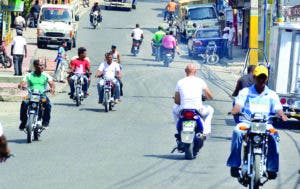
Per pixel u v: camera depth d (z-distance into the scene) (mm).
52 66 89750
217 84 84750
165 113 60188
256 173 26781
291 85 55875
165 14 162250
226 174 33781
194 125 37094
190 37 116938
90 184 30781
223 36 112062
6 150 18812
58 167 34906
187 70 38000
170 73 93812
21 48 77688
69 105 64500
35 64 43812
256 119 27766
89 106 64125
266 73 28359
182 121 37312
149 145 42969
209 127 37781
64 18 115562
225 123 54750
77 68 64125
